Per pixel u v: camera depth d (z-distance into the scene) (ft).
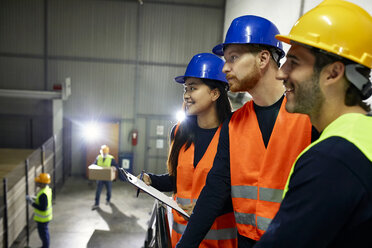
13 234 17.65
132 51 32.17
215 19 31.94
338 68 1.98
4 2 30.19
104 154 25.76
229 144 3.89
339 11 2.10
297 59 2.14
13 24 30.66
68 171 33.55
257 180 3.48
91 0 30.81
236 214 3.73
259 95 3.61
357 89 2.02
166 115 33.78
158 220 4.71
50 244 20.02
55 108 28.84
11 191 17.29
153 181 5.50
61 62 31.78
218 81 4.71
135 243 20.58
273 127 3.53
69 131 33.01
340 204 1.63
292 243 1.73
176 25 31.89
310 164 1.78
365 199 1.64
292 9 12.47
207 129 4.89
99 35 31.58
